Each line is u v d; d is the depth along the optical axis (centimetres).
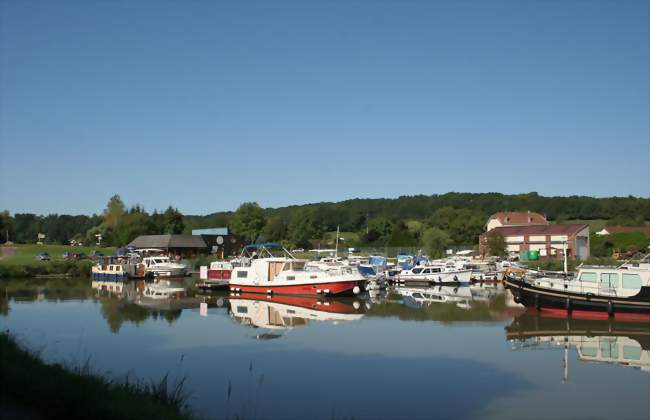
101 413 1146
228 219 17038
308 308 4234
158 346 2697
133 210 15550
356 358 2462
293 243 13038
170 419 1289
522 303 3869
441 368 2298
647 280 3506
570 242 9756
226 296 5141
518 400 1889
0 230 15138
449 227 12769
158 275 7694
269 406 1797
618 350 2658
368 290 5478
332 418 1680
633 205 16388
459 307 4250
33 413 1063
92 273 7338
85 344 2733
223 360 2414
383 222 14000
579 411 1781
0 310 4009
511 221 12138
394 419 1698
